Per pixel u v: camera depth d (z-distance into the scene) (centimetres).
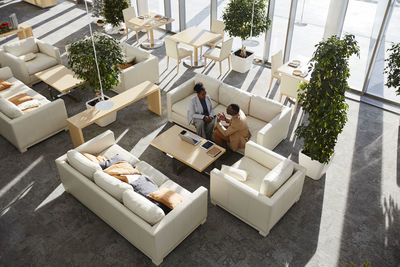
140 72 754
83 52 595
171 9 1026
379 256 445
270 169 520
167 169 577
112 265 434
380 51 700
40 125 606
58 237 467
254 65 882
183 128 629
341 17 712
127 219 417
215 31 906
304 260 439
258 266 432
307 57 772
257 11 779
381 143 630
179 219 421
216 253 448
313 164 539
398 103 725
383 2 633
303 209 508
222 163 591
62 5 1236
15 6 1227
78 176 464
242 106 639
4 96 663
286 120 604
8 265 433
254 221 466
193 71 858
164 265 433
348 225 484
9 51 782
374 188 541
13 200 520
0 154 602
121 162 500
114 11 966
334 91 488
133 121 687
